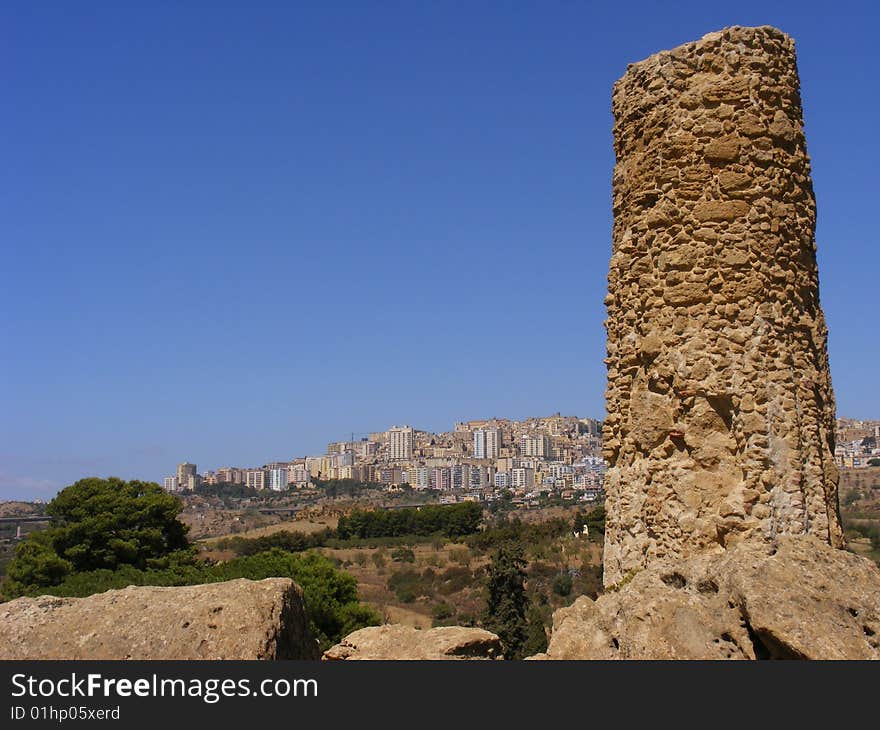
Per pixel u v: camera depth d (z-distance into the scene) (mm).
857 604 9711
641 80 13117
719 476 11516
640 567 12203
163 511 45125
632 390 12711
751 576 10094
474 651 12508
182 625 10000
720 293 11836
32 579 40406
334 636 34750
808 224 12617
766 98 12320
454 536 121375
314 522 155250
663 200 12422
